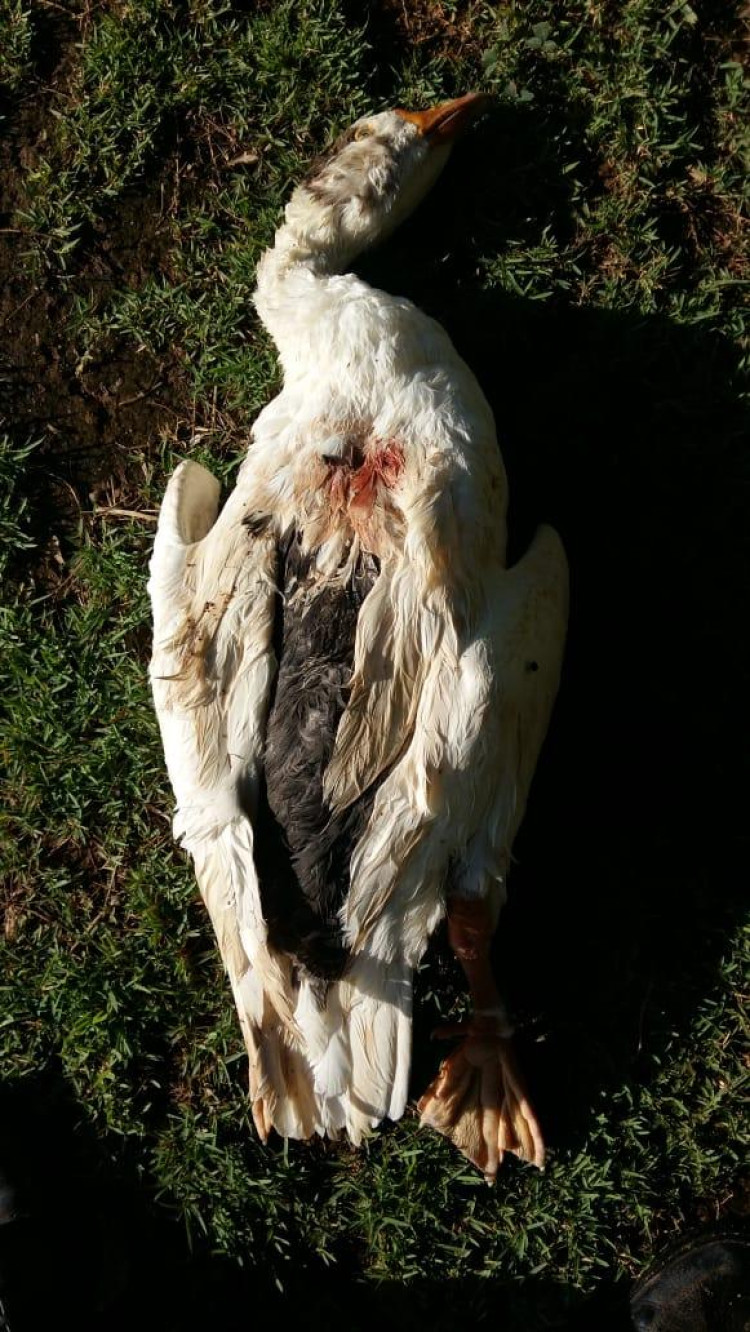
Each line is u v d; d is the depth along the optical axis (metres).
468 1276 1.63
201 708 1.51
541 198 1.69
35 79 1.72
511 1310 1.63
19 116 1.72
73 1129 1.65
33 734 1.69
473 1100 1.61
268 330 1.62
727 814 1.66
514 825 1.51
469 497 1.51
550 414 1.68
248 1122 1.65
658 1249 1.64
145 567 1.69
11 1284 1.61
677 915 1.66
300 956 1.50
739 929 1.65
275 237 1.65
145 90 1.70
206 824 1.50
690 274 1.69
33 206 1.71
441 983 1.66
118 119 1.71
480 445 1.53
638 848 1.66
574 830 1.67
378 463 1.52
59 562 1.71
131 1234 1.65
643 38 1.69
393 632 1.49
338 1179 1.65
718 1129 1.64
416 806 1.48
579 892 1.66
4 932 1.68
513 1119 1.60
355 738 1.48
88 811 1.68
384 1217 1.64
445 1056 1.65
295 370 1.57
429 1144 1.64
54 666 1.69
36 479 1.71
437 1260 1.64
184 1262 1.64
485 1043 1.60
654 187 1.69
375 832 1.48
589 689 1.67
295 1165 1.65
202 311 1.70
